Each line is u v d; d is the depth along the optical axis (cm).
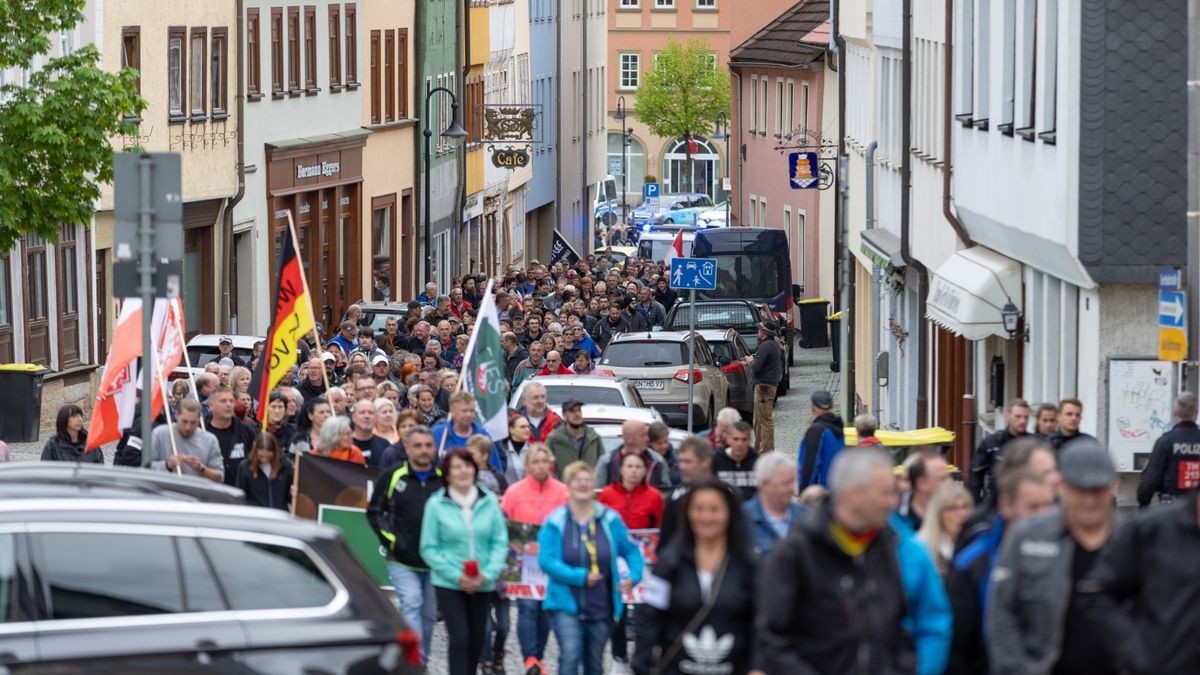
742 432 3597
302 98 11038
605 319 9712
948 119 6550
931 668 2042
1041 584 2053
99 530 2214
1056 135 4959
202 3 9600
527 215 19288
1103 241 4747
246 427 4062
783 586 2009
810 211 13912
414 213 13188
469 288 10250
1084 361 5003
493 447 3941
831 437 4234
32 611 2167
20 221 6256
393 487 3259
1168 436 3781
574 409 4150
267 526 2284
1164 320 3816
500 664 3406
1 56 6116
